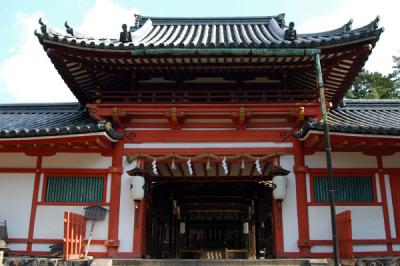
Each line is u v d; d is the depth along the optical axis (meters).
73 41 9.92
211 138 10.91
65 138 9.99
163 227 17.14
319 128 9.37
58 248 10.05
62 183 10.87
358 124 11.34
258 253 17.67
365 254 10.16
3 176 10.91
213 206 19.83
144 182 10.68
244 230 20.50
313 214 10.39
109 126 9.92
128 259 9.30
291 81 11.98
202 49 9.43
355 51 10.10
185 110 10.59
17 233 10.47
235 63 10.73
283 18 16.08
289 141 10.91
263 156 10.76
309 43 9.80
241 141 10.89
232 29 15.38
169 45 9.98
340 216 9.59
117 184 10.65
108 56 10.41
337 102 13.06
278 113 10.71
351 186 10.71
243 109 10.47
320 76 7.72
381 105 13.80
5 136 9.87
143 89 11.80
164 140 10.94
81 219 9.94
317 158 10.78
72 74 11.41
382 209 10.52
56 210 10.62
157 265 8.96
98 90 11.20
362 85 36.16
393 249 10.23
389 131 9.47
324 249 10.11
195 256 22.25
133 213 10.48
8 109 14.10
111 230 10.27
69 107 14.27
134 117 10.99
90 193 10.73
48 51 10.12
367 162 10.83
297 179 10.59
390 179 10.76
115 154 10.89
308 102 10.68
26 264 9.09
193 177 12.85
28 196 10.75
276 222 10.34
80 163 10.90
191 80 11.84
